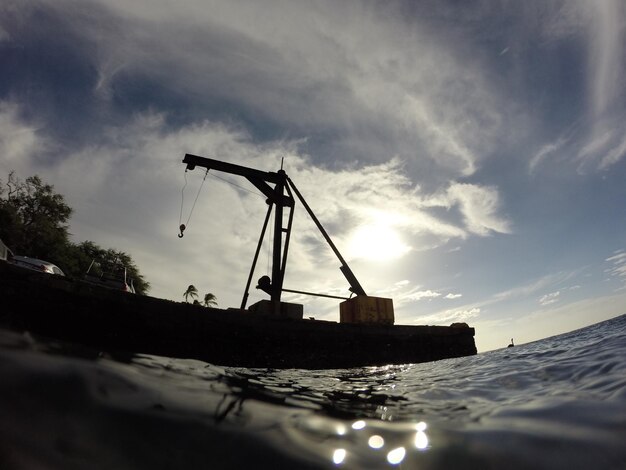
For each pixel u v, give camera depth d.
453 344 12.55
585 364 4.00
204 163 12.79
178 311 7.91
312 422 2.13
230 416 1.96
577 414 2.15
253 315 9.16
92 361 2.23
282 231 13.52
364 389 4.12
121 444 1.40
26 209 35.88
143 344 7.27
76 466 1.19
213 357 8.23
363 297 12.41
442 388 3.76
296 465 1.51
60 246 36.44
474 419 2.31
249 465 1.46
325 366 9.95
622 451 1.60
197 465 1.39
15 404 1.43
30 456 1.16
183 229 12.64
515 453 1.68
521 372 4.20
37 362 1.88
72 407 1.55
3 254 10.45
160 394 2.02
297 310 11.20
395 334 11.46
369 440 1.91
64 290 6.37
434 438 1.95
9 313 5.71
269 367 9.01
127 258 50.62
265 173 13.68
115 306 7.00
